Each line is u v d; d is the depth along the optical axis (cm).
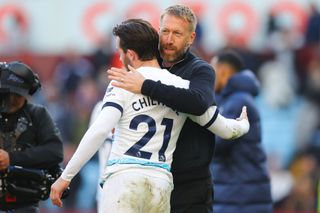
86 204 4262
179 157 1894
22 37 5459
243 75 2602
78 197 4269
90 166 4275
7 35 5459
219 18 5131
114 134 1834
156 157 1792
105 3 5372
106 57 5162
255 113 2600
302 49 5069
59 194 1764
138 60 1841
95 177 4275
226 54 2681
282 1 5144
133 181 1759
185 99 1777
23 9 5516
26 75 2016
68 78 5062
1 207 2017
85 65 5178
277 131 4909
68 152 4572
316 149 4800
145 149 1784
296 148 4828
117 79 1780
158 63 1886
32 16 5525
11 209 2022
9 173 1992
